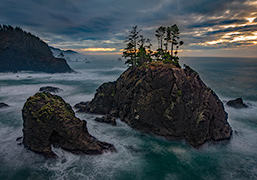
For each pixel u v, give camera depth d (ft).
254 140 106.22
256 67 644.69
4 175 71.56
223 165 81.92
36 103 86.63
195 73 109.70
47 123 82.64
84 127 91.66
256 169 78.69
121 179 71.20
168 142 101.71
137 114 112.57
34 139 83.35
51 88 231.91
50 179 69.51
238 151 93.97
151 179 71.77
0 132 111.34
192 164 82.64
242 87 268.82
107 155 85.81
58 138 85.97
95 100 148.77
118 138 104.73
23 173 72.84
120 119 129.80
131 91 121.80
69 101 188.44
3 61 455.22
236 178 72.95
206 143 96.78
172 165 81.56
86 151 84.23
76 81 329.52
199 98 102.06
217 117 103.40
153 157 87.45
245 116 146.82
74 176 71.51
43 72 486.79
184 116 98.78
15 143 94.58
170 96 102.63
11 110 155.84
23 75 409.08
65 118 85.66
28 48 534.37
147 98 109.09
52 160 80.02
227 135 102.73
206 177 73.61
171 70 106.73
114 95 142.72
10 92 225.76
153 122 106.83
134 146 96.58
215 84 294.25
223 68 596.70
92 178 70.79
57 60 500.33
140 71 124.67
